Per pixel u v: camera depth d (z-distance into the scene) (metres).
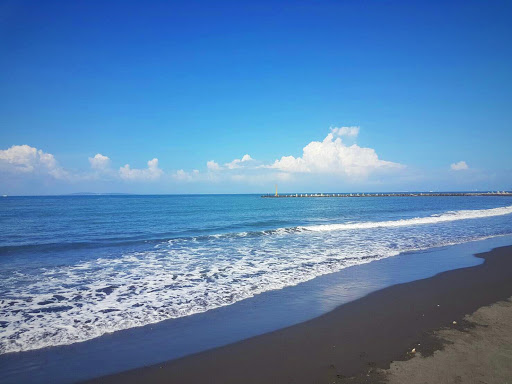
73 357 5.34
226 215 41.22
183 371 4.90
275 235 22.11
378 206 67.69
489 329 6.20
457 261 13.23
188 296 8.67
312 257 14.20
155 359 5.28
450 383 4.25
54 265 12.62
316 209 56.28
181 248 16.75
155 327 6.61
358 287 9.52
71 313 7.38
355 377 4.55
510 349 5.25
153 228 26.23
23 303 8.08
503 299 8.26
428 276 10.80
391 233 22.73
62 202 88.75
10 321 6.86
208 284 9.88
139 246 17.42
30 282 10.09
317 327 6.56
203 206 65.56
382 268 12.00
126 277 10.73
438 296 8.58
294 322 6.85
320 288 9.43
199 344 5.82
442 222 30.42
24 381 4.61
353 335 6.11
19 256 14.58
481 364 4.76
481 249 16.03
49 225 28.02
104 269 11.93
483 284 9.77
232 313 7.40
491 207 61.19
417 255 14.55
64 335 6.19
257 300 8.34
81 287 9.52
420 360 4.96
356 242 18.64
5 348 5.62
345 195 151.88
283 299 8.41
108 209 53.19
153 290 9.23
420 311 7.39
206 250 16.12
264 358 5.27
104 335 6.21
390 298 8.44
